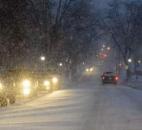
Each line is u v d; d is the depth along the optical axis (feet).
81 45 329.93
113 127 65.72
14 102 117.08
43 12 214.69
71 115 84.53
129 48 347.97
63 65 312.50
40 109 98.94
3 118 79.56
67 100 129.90
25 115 85.10
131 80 338.54
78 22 273.33
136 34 344.90
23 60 162.71
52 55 245.65
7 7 122.62
